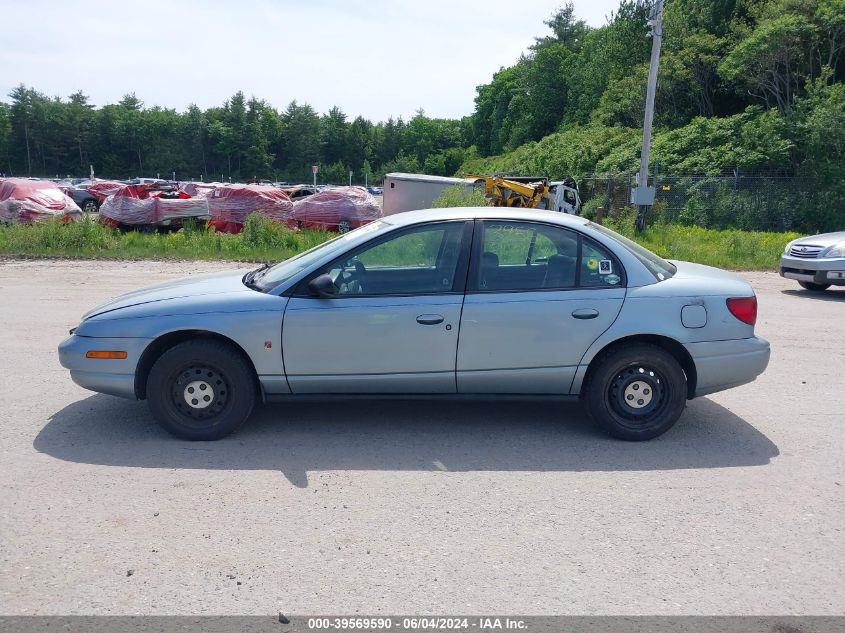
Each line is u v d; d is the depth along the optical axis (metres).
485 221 5.27
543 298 5.11
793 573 3.46
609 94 55.91
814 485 4.51
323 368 5.07
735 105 46.06
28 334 8.41
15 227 17.91
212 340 5.07
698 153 36.38
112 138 115.81
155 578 3.34
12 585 3.27
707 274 5.61
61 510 4.00
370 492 4.30
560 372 5.17
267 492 4.29
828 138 32.06
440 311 5.04
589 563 3.52
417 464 4.76
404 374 5.10
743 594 3.27
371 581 3.33
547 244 5.25
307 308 5.02
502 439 5.28
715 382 5.30
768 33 35.62
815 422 5.77
